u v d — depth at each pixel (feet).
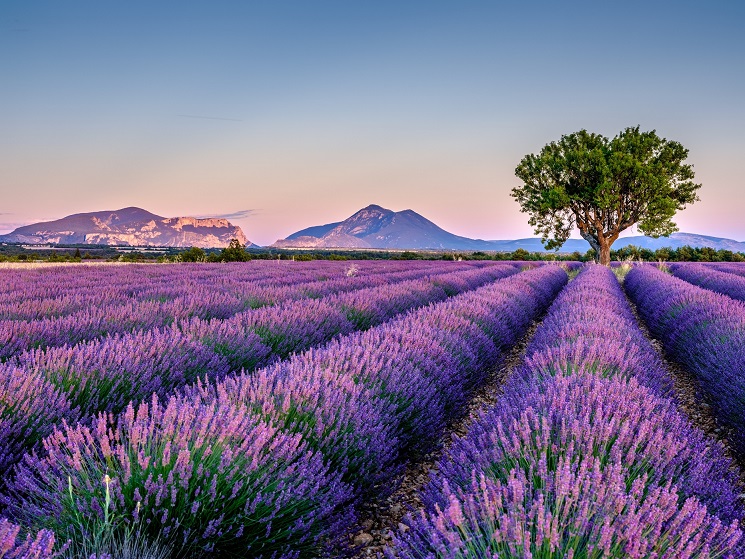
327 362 13.39
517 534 5.32
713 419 16.74
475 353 19.25
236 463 7.87
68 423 11.03
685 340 23.98
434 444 13.57
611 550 5.41
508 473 7.20
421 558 6.15
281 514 7.59
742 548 6.01
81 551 6.41
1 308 24.39
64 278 48.29
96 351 14.06
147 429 8.07
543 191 106.11
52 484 7.47
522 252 183.32
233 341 17.74
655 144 103.24
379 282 48.80
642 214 103.30
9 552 5.06
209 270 67.77
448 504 6.92
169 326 22.41
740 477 12.20
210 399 10.69
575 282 51.08
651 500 6.01
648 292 44.01
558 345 17.22
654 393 12.03
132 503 7.15
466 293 33.96
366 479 9.99
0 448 9.34
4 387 10.61
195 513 7.19
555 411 9.25
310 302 26.35
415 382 13.38
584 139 109.50
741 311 24.38
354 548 8.66
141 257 163.02
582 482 6.38
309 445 9.49
